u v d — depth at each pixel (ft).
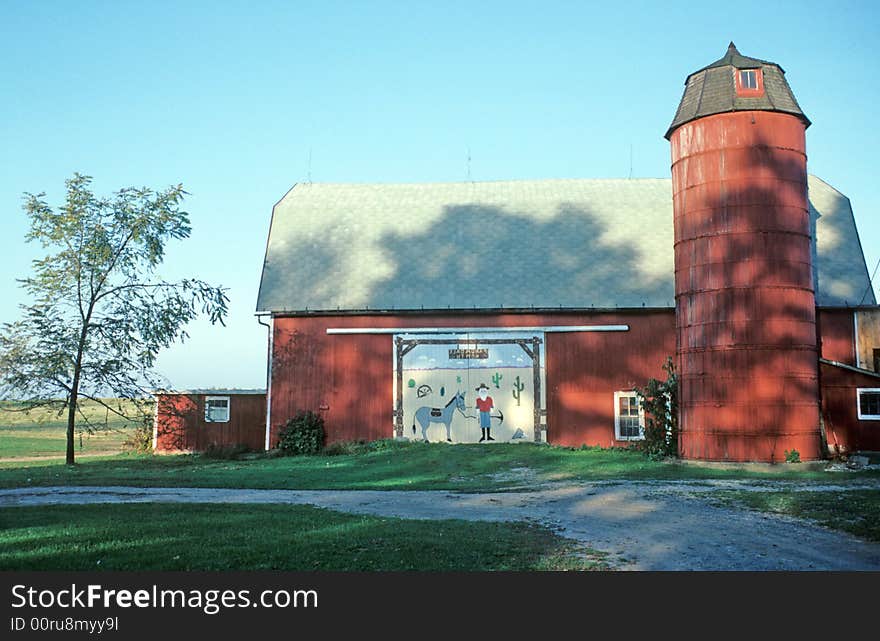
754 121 72.49
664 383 81.15
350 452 93.35
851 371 81.82
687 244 74.84
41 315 94.89
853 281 95.61
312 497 57.16
